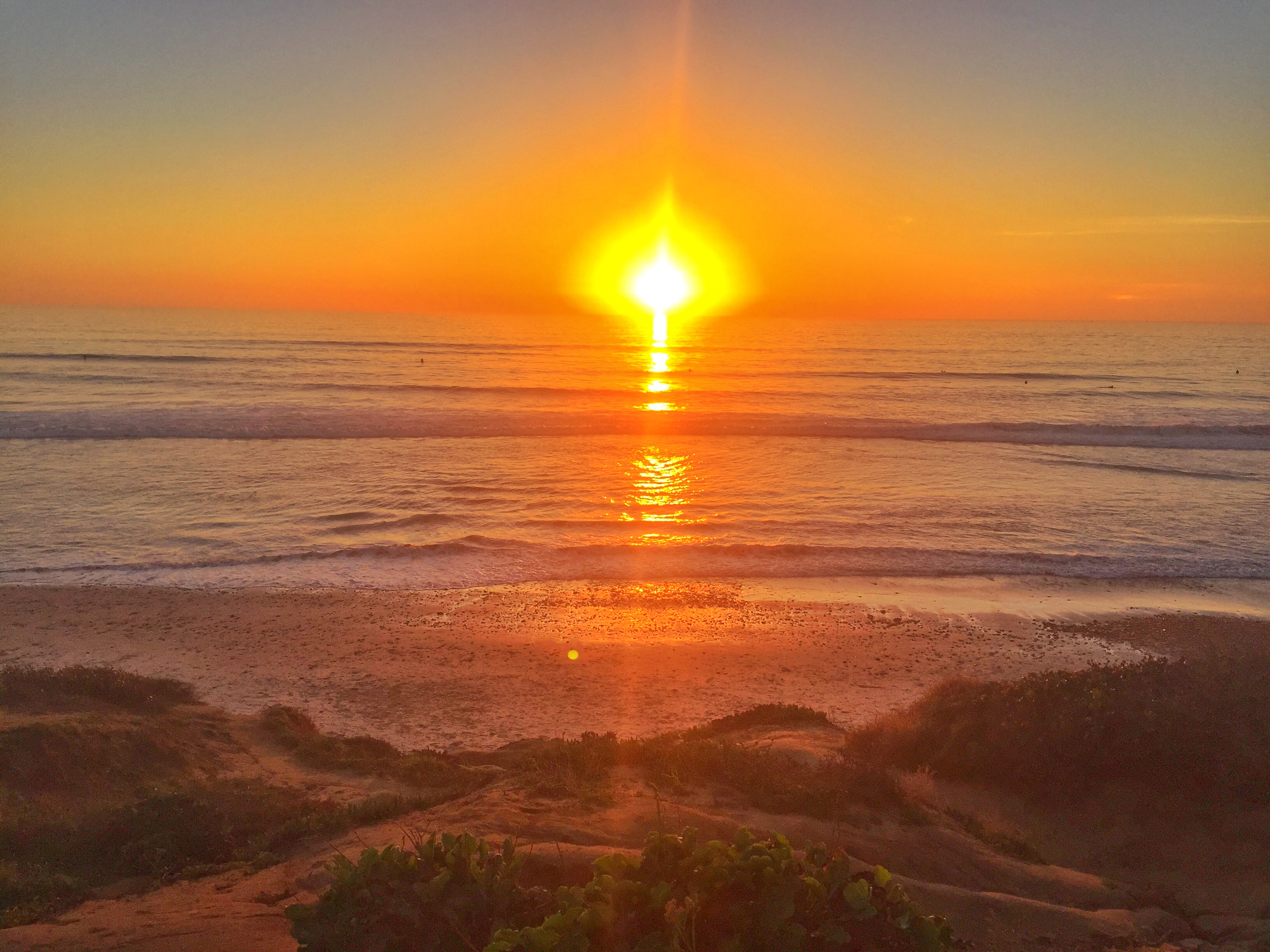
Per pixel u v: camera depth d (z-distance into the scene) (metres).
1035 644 17.47
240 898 6.22
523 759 10.12
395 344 109.25
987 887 6.84
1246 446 42.72
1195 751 8.47
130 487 28.94
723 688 15.25
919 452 39.34
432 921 3.93
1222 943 6.01
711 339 145.00
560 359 91.56
